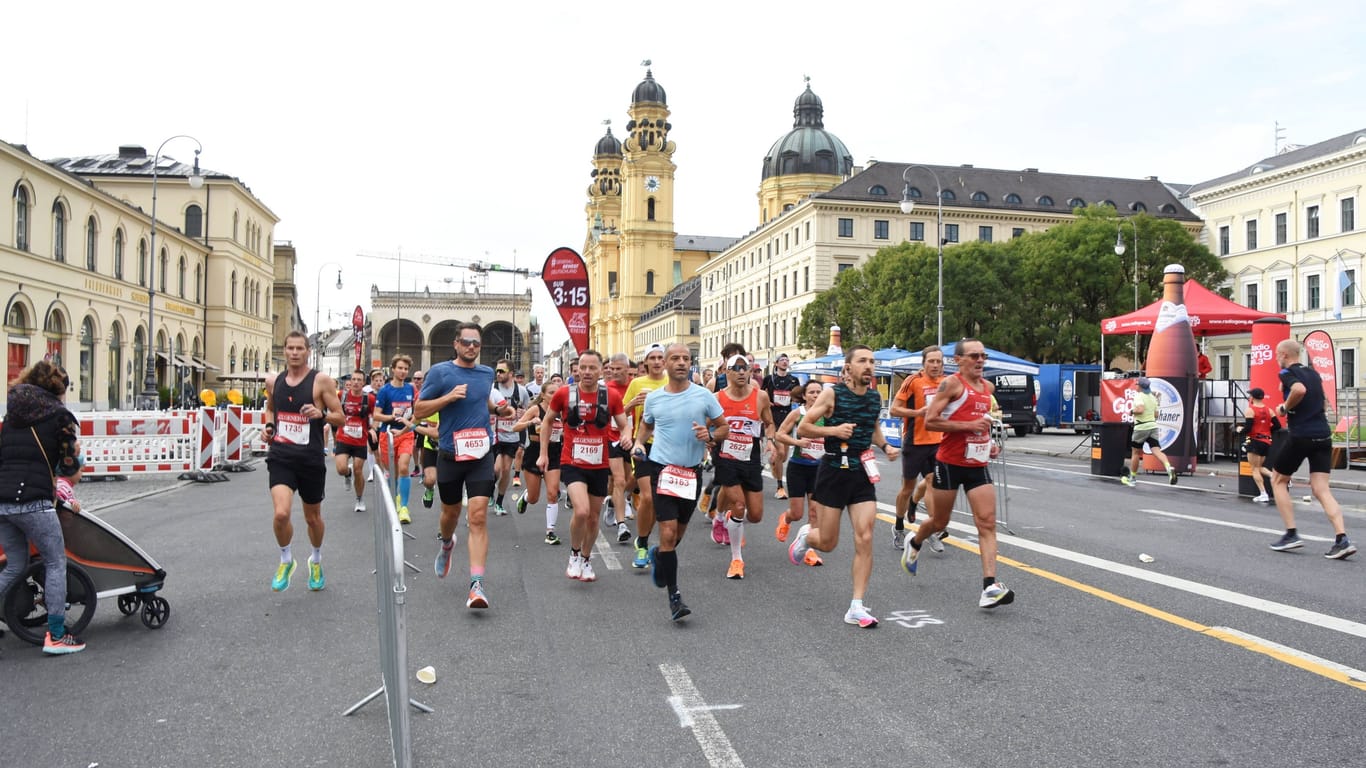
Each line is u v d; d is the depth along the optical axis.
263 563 8.90
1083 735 4.35
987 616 6.62
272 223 76.38
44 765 4.14
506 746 4.30
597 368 7.86
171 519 11.98
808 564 8.67
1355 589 7.37
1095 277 50.91
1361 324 54.81
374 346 117.12
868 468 6.51
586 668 5.49
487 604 6.92
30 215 38.34
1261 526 10.93
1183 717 4.56
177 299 56.44
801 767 4.04
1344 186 56.31
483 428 7.19
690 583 7.91
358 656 5.80
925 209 74.06
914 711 4.71
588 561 8.09
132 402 49.12
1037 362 53.62
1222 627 6.23
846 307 56.44
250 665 5.62
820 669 5.43
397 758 3.59
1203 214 67.88
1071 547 9.43
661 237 119.69
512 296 119.75
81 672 5.49
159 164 63.28
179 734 4.50
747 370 8.15
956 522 11.26
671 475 6.61
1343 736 4.30
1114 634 6.09
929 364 8.95
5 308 36.31
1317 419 8.85
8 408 5.75
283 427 7.38
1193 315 20.81
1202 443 21.48
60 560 5.86
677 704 4.85
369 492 15.38
